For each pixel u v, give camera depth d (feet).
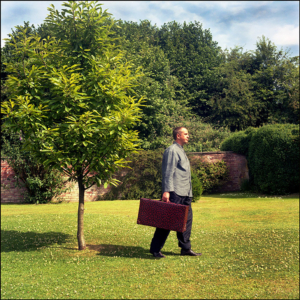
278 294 10.69
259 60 106.22
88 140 16.55
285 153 47.06
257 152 50.49
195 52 115.85
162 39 121.70
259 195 48.65
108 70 17.88
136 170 52.16
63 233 22.76
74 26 17.97
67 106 16.72
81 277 13.04
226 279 12.37
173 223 14.80
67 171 18.02
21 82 16.99
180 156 16.16
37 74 17.21
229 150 62.90
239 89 97.14
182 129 16.69
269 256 15.47
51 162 17.21
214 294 10.87
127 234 21.99
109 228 24.12
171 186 15.56
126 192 51.47
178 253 16.89
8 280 12.98
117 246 18.54
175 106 84.89
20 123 16.19
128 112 16.05
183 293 11.01
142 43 94.02
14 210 37.42
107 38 18.62
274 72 100.99
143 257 15.90
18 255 17.08
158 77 84.69
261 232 21.08
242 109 95.30
